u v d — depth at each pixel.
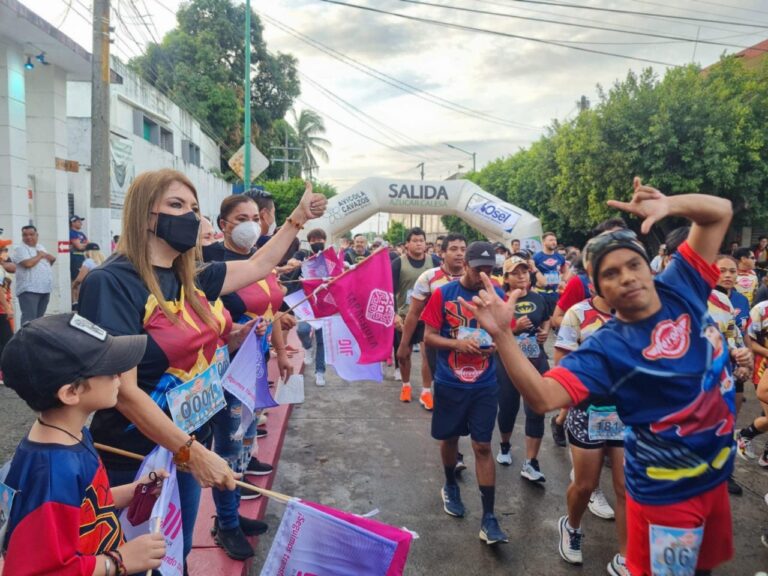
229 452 3.17
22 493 1.50
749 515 4.22
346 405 6.79
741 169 16.89
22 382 1.52
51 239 10.75
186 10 34.62
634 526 2.12
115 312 1.96
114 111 16.11
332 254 7.01
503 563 3.56
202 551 3.13
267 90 38.78
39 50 9.62
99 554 1.62
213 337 2.34
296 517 2.18
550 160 22.48
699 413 1.98
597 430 3.27
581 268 4.59
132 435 2.12
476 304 1.95
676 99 16.69
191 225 2.12
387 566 2.11
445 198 15.77
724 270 4.66
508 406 4.88
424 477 4.80
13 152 9.13
